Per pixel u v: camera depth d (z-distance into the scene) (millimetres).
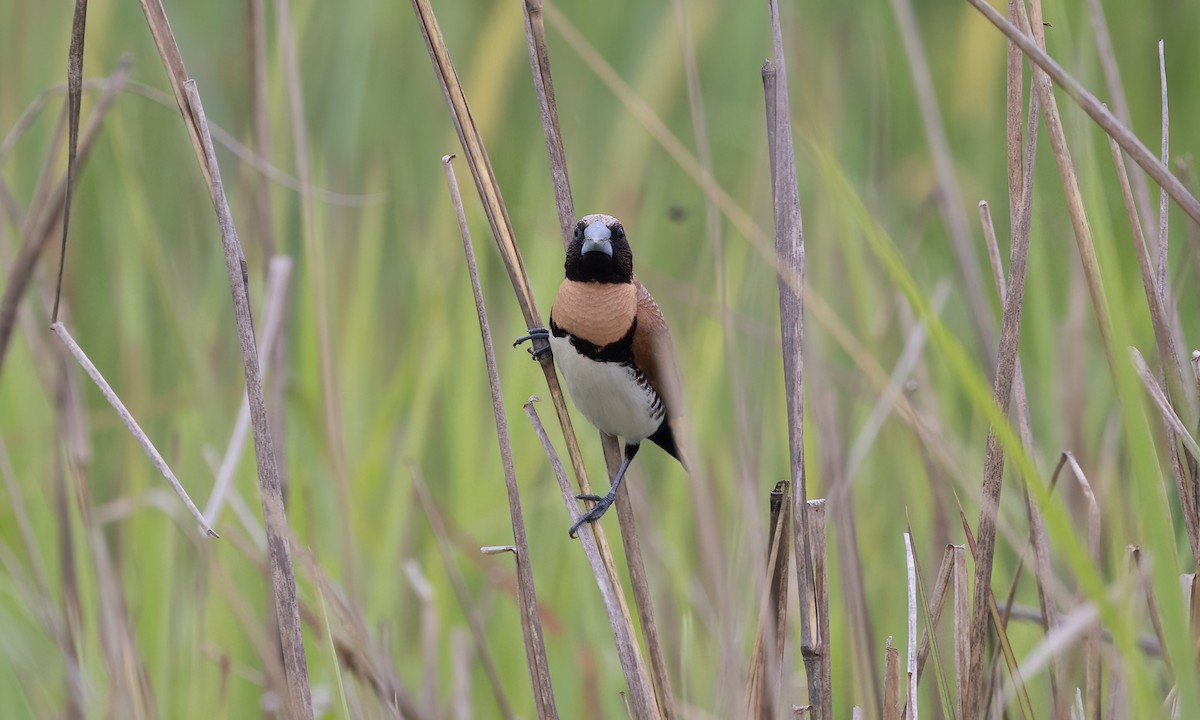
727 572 7727
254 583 10375
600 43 14000
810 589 6805
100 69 12336
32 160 12516
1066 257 12406
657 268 12938
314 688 9094
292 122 9164
